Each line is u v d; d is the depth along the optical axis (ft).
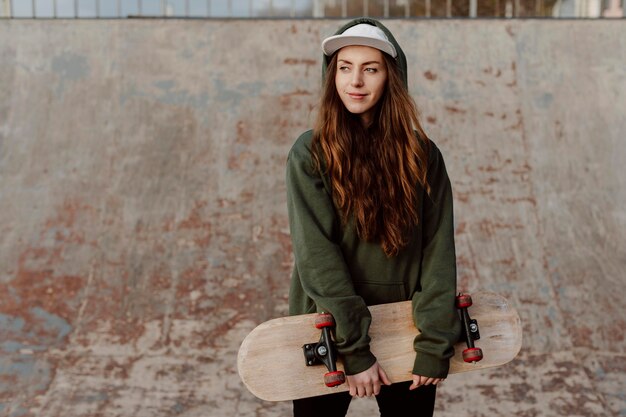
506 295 12.62
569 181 14.66
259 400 10.73
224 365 11.38
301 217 5.98
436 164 6.37
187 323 12.10
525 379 11.14
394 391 6.48
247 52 16.75
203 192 14.25
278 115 15.57
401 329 6.20
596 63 16.83
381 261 6.21
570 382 11.06
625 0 19.63
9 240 13.42
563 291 12.72
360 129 6.23
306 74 16.34
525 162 14.96
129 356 11.52
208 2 19.17
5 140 15.16
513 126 15.56
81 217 13.83
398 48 6.23
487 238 13.58
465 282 12.82
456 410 10.46
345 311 5.77
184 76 16.30
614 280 12.91
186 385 10.98
